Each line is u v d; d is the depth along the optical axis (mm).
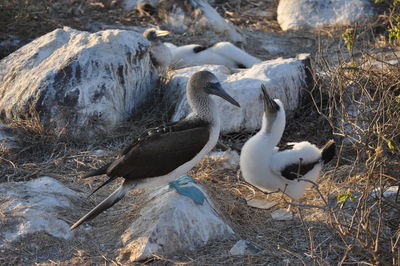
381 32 19625
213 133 10516
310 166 10977
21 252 9953
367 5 20656
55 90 13867
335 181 11938
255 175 11188
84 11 21797
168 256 9719
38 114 13773
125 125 14242
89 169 12648
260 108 13906
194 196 10297
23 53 15609
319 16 20922
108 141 13742
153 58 16781
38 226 10328
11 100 14195
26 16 19438
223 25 20438
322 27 20641
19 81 14648
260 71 14562
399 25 12578
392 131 11148
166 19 21172
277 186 11180
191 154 10281
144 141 10227
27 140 13359
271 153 11008
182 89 14609
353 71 13602
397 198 10492
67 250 10023
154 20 21359
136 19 21516
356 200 10750
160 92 15289
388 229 9938
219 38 20219
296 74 14672
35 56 15234
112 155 13000
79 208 11109
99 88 13938
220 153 13164
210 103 10555
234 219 10750
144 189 11484
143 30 20656
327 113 14367
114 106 14078
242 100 13805
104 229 10547
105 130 13891
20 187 11352
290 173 10844
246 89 13914
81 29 20469
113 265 9609
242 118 13797
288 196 11172
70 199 11227
